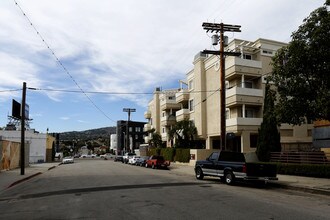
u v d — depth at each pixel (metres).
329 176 20.08
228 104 34.91
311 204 11.45
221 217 9.06
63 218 9.23
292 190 16.28
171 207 10.61
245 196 13.30
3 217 9.66
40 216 9.64
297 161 23.41
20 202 12.69
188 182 19.25
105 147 173.62
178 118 48.97
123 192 14.46
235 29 26.78
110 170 32.31
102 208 10.60
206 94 41.72
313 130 27.64
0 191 16.66
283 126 34.25
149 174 26.19
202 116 41.72
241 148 33.56
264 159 26.53
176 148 43.44
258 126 34.00
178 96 50.53
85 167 39.75
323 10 14.43
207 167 20.73
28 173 28.05
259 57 35.72
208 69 41.47
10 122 62.25
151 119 71.81
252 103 34.22
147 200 12.07
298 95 15.35
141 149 67.56
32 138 57.69
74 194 14.22
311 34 14.59
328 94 13.85
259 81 35.44
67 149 146.38
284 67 15.74
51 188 17.03
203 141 43.53
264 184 18.84
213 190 15.32
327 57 14.11
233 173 18.11
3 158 31.23
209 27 26.19
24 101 27.72
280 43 36.59
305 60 14.65
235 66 34.28
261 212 9.78
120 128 125.62
